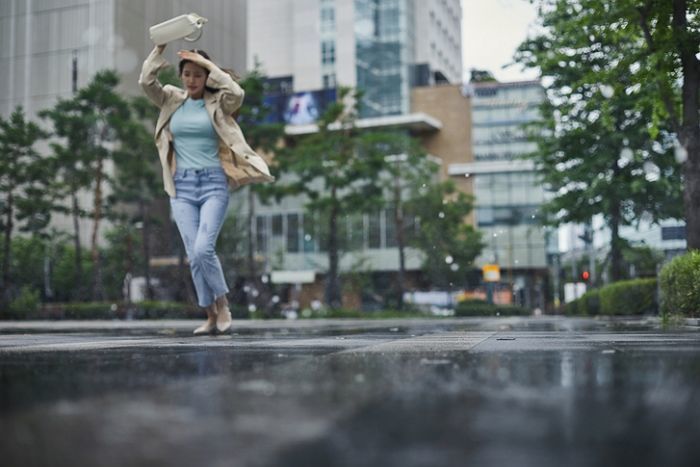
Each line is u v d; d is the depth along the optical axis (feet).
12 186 106.32
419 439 5.19
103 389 8.04
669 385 8.11
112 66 172.55
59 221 164.35
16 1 180.65
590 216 84.38
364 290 165.07
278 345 16.52
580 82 45.27
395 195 133.59
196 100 25.55
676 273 37.22
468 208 146.61
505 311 155.53
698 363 10.74
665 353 12.85
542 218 90.99
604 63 71.36
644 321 45.70
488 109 225.35
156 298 131.95
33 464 4.41
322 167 111.96
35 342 19.40
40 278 143.95
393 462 4.47
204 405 6.79
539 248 198.08
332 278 118.32
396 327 39.19
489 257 198.29
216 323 26.23
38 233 110.83
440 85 234.99
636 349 14.03
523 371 9.66
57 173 110.73
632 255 85.10
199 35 25.18
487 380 8.64
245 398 7.24
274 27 264.52
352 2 243.60
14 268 135.44
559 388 7.88
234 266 129.18
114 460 4.50
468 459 4.55
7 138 104.68
